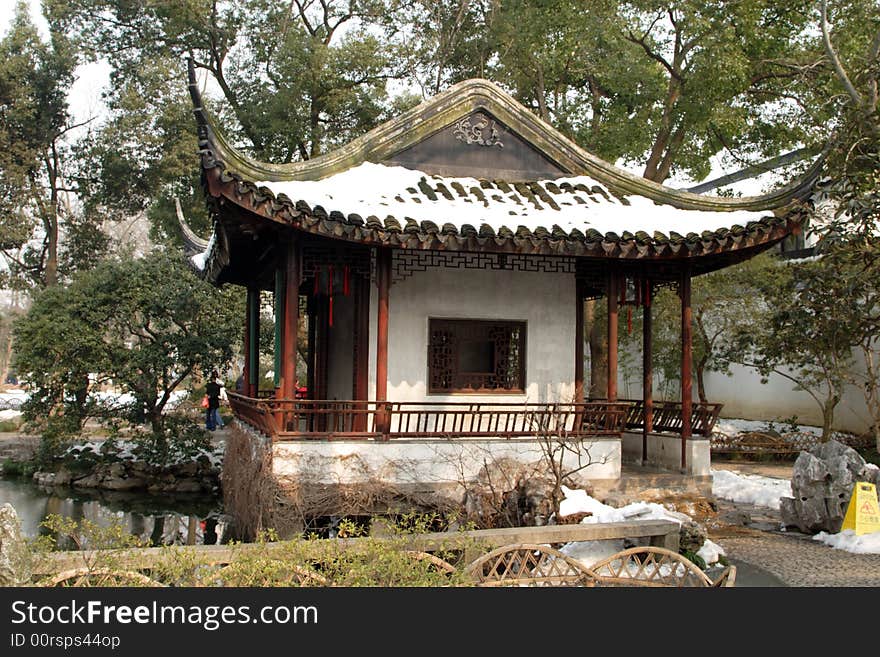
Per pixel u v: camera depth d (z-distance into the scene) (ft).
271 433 34.17
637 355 87.76
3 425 87.56
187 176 90.38
